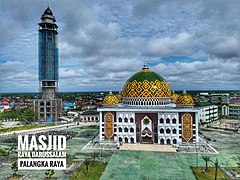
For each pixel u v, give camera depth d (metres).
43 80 190.25
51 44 192.38
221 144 106.50
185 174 70.19
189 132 102.44
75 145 105.38
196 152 93.44
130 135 107.50
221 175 68.44
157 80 115.62
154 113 106.88
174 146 101.06
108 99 115.38
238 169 73.12
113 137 108.38
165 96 114.62
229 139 116.56
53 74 193.25
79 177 67.38
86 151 95.31
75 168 75.00
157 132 106.50
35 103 190.12
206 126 151.75
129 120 107.62
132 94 114.19
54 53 194.50
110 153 92.62
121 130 108.25
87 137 123.25
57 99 193.88
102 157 87.25
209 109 175.12
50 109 189.88
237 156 87.88
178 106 107.69
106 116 108.31
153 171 72.81
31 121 185.88
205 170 72.50
